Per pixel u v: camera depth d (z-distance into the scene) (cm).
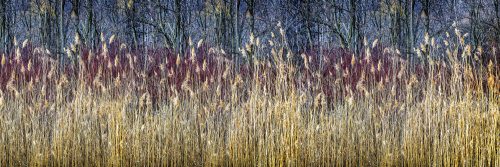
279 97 437
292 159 429
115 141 441
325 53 544
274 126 439
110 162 443
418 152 449
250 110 441
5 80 501
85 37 541
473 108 430
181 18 540
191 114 464
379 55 539
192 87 469
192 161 461
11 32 577
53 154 448
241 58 494
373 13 595
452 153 434
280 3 574
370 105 471
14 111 464
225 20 525
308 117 456
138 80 493
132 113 466
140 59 508
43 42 540
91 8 548
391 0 574
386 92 492
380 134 466
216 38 523
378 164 462
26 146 463
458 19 651
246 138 440
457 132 433
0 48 565
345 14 596
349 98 457
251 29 524
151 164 452
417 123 451
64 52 511
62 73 477
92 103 466
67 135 453
